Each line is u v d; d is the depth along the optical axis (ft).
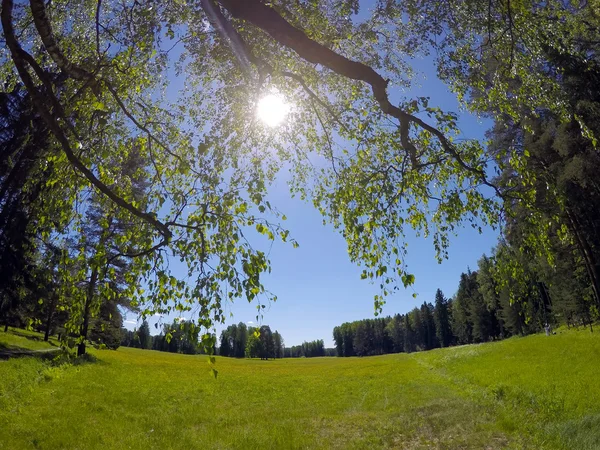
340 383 77.66
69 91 13.87
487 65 15.92
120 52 13.51
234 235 10.23
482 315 246.27
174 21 14.19
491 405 40.45
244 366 144.66
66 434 30.83
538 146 40.78
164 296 10.67
